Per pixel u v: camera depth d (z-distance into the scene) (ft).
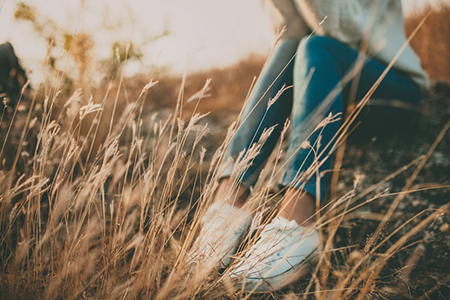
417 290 2.65
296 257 2.63
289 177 2.89
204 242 2.43
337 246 3.37
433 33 7.24
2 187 2.35
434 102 5.30
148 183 2.40
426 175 4.04
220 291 2.42
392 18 3.89
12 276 2.10
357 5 3.47
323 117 2.97
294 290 2.80
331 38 3.53
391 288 2.59
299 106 3.08
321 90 3.04
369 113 3.98
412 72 3.98
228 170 3.21
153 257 2.41
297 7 3.67
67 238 2.26
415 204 3.69
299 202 2.86
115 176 2.55
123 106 5.99
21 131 4.08
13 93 4.53
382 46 3.33
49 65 3.82
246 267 2.59
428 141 4.56
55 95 2.48
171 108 8.09
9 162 3.63
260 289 2.61
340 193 4.35
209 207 2.90
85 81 4.58
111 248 2.39
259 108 3.42
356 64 3.25
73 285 2.15
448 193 3.68
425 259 2.99
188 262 2.38
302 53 3.30
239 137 3.34
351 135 4.60
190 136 6.70
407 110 4.19
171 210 2.47
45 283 2.22
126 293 2.12
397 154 4.55
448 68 6.75
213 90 9.84
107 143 2.43
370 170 4.52
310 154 2.88
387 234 3.41
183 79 2.47
